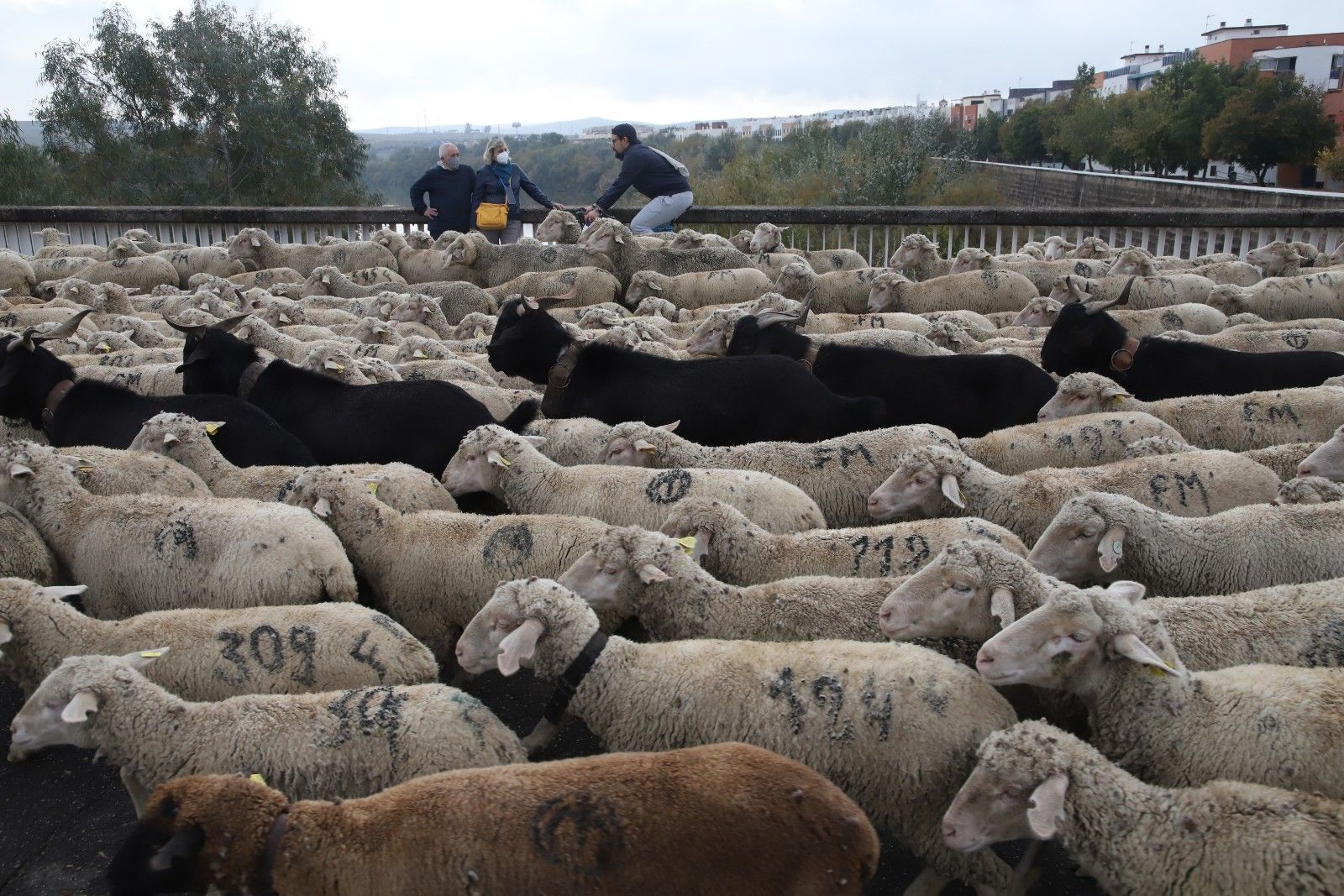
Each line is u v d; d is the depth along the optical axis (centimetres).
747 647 428
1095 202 3509
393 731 396
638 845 326
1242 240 1586
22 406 762
